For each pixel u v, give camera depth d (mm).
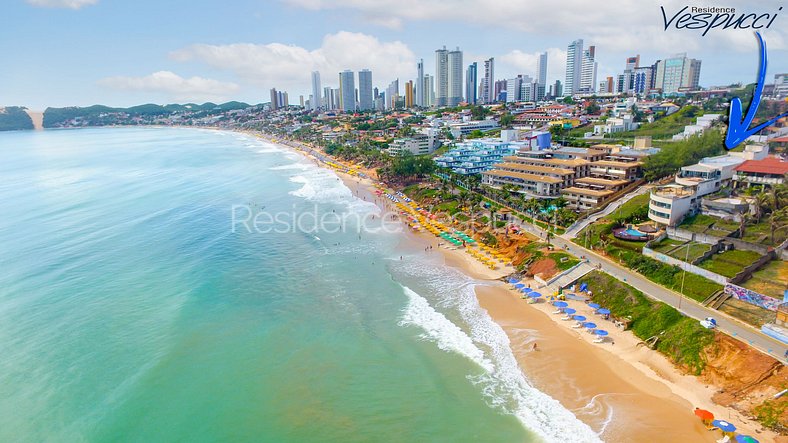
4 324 68938
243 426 48562
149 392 53750
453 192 141750
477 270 89500
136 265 94125
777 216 74562
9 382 55375
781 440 42250
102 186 183875
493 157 167000
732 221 86000
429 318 70125
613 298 69875
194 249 104938
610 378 54094
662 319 60969
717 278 66562
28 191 172875
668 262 74375
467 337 64312
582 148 151500
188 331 67250
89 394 53406
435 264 93438
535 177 124750
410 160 171125
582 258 82625
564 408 49562
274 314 72625
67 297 78500
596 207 108250
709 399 48969
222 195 166625
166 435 47406
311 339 65000
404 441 46031
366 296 78688
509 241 98312
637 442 44312
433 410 50094
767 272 67438
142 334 66562
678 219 88938
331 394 53250
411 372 56781
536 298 74750
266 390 54219
